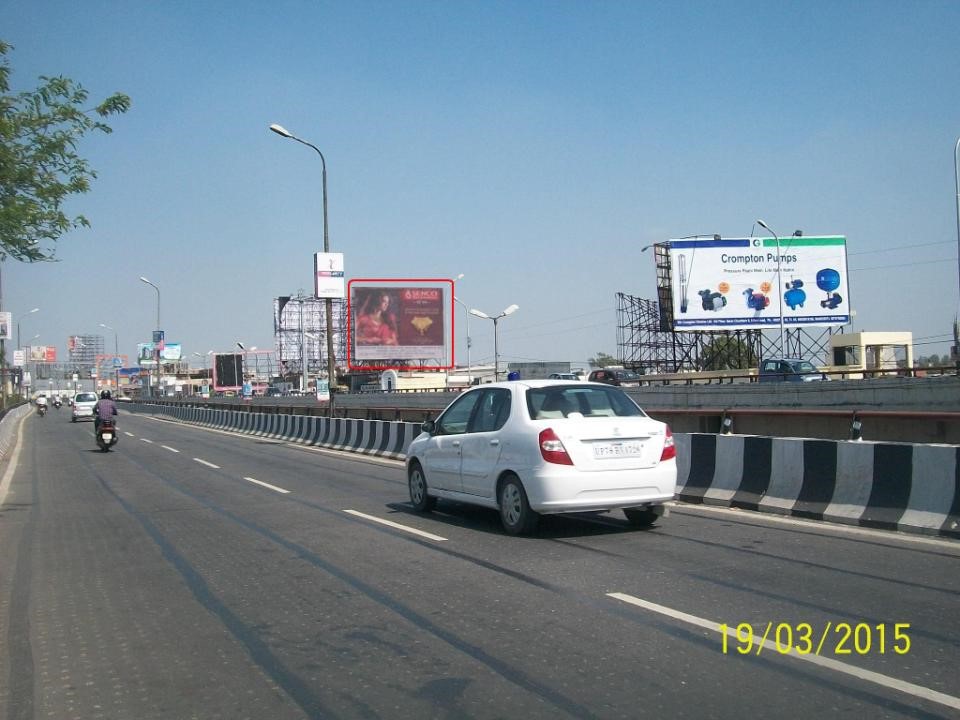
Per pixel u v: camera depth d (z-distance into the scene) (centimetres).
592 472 913
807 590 693
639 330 6162
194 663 566
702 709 460
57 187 1055
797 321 5438
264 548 960
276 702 491
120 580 825
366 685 512
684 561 812
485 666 537
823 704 464
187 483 1706
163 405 6731
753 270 5431
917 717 446
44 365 16300
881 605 646
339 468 1947
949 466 892
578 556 848
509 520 971
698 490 1188
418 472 1185
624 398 1004
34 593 782
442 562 845
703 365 6384
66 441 3453
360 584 766
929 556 801
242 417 4028
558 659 545
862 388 2142
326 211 3020
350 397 4744
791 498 1056
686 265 5397
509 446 966
